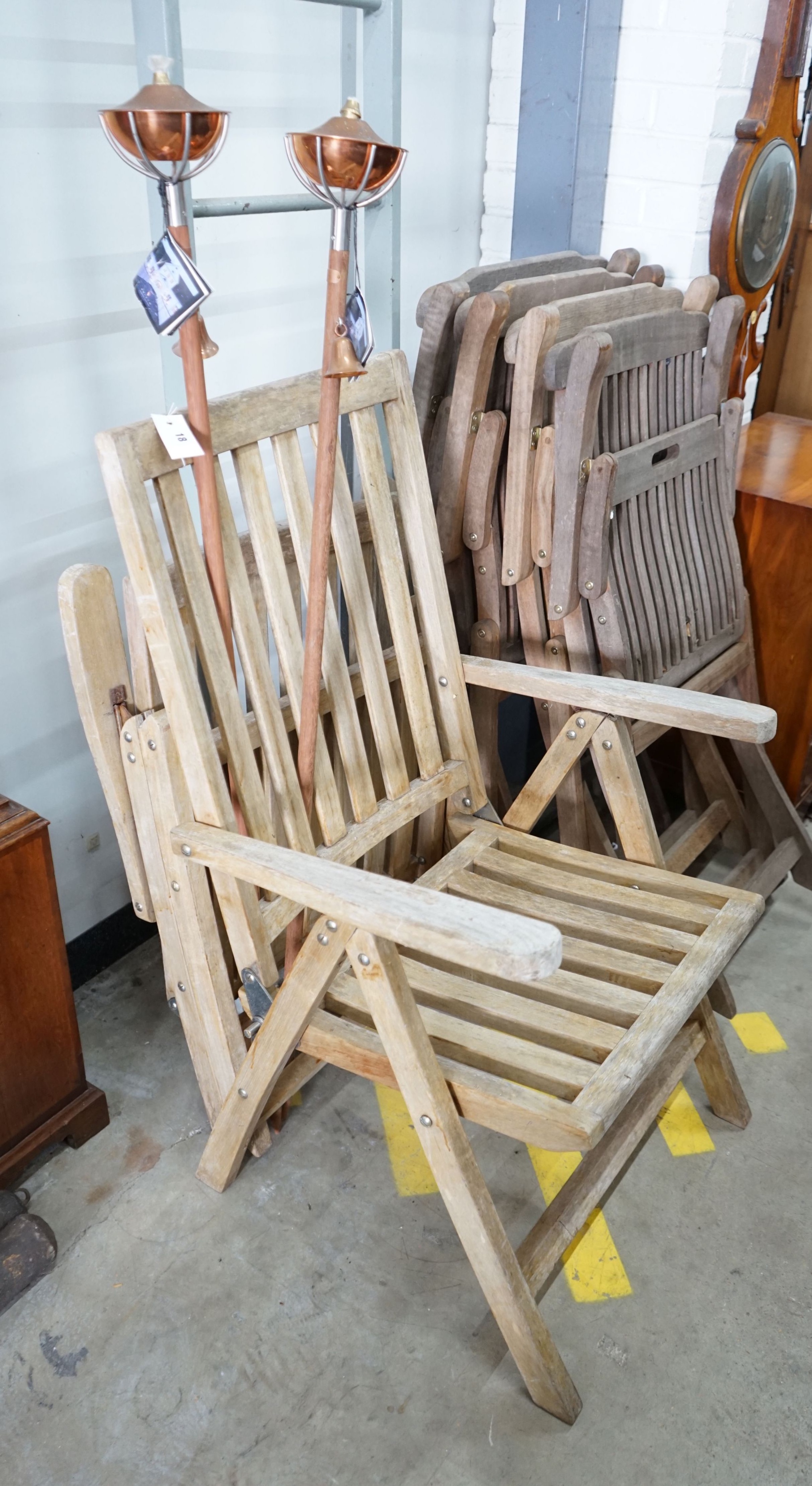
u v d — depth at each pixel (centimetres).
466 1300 157
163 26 144
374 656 167
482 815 189
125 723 148
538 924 115
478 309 170
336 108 208
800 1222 171
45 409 173
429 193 236
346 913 123
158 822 150
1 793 186
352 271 196
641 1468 138
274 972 154
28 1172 174
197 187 186
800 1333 155
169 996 168
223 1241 164
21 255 162
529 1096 132
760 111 218
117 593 195
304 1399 144
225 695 144
